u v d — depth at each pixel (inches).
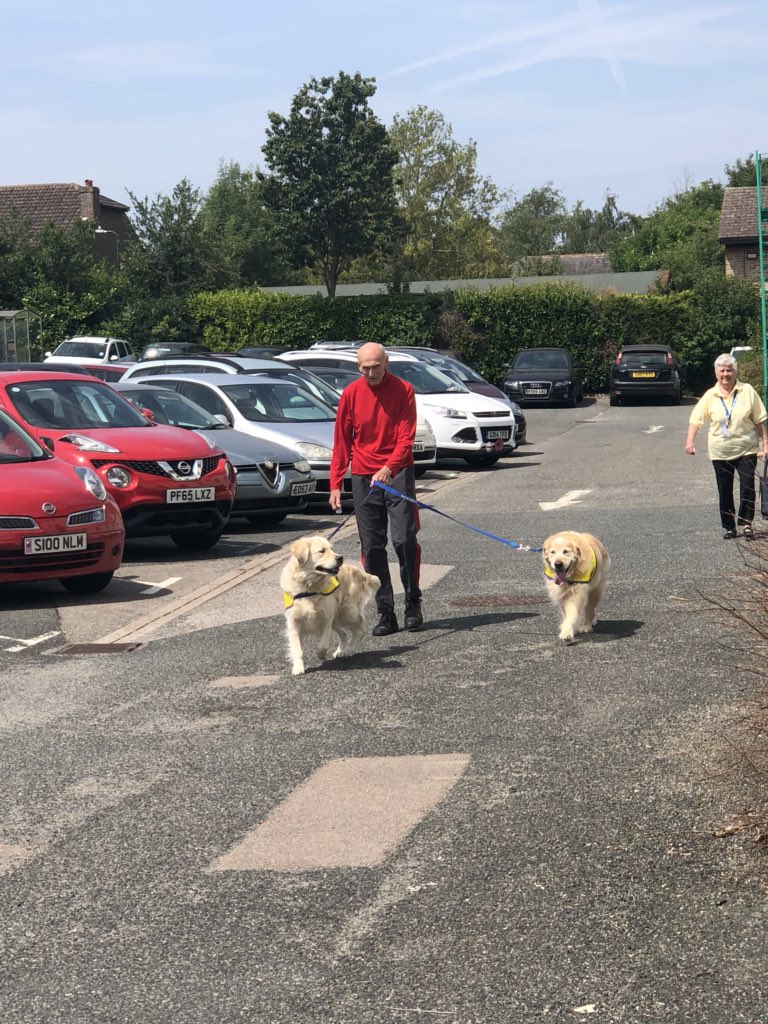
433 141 3496.6
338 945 167.3
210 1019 149.9
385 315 2017.7
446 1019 147.1
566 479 784.3
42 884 193.5
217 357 811.4
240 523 656.4
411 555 364.2
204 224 2224.4
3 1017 152.8
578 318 1942.7
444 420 899.4
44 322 1985.7
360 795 225.5
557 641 340.2
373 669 321.4
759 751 228.7
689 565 442.0
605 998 150.1
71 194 2628.0
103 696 305.4
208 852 202.8
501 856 194.7
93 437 533.3
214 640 366.6
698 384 1921.8
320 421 719.1
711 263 2546.8
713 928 166.9
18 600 444.8
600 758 239.3
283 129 2650.1
